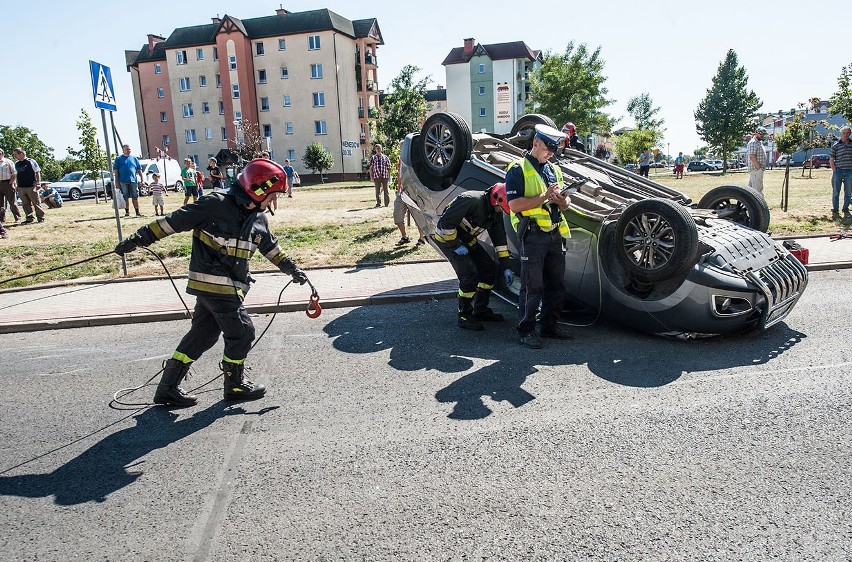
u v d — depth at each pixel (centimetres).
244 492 353
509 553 290
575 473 360
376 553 294
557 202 529
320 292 823
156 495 354
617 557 285
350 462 382
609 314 609
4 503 350
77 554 302
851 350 545
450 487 350
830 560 279
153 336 683
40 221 1545
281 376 539
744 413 430
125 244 450
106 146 941
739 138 6278
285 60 5800
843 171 1234
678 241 525
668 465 365
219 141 6034
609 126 5216
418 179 788
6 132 7494
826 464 361
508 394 477
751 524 307
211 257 457
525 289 571
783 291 571
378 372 538
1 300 843
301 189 3819
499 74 7406
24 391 527
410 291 808
